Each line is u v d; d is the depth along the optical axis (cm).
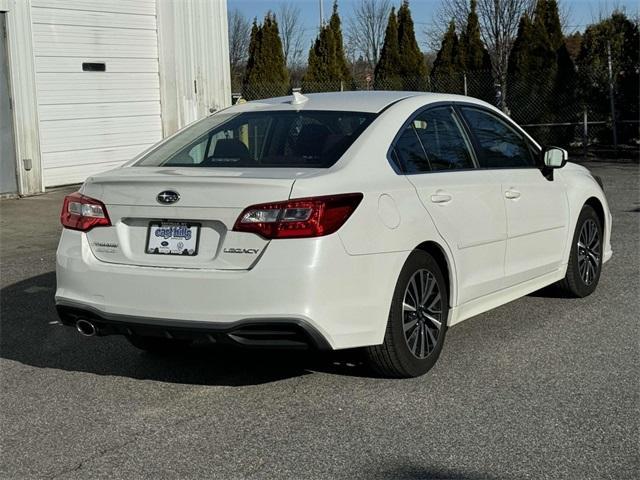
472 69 2191
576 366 508
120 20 1538
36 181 1390
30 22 1371
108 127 1531
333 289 426
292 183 426
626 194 1285
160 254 448
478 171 550
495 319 619
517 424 421
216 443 408
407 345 475
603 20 2047
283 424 429
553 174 634
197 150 516
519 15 2533
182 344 565
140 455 396
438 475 367
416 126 517
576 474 365
